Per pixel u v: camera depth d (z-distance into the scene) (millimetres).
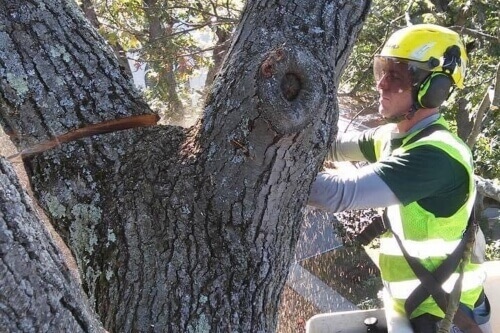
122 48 7805
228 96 1419
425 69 1877
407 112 1940
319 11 1518
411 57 1884
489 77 6477
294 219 1515
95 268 1461
